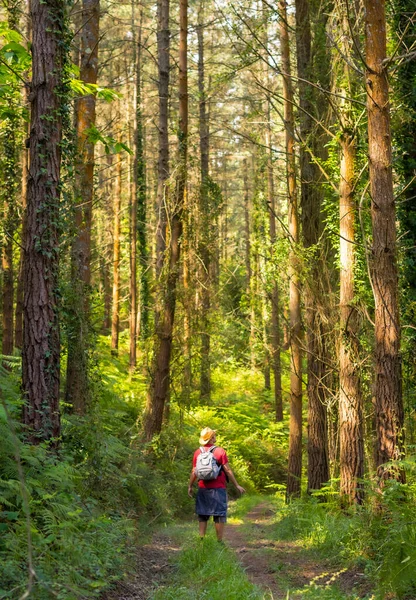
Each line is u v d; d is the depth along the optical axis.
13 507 6.08
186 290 14.94
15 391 7.91
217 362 17.03
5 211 14.16
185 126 15.08
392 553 6.09
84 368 9.56
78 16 15.78
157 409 14.70
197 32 26.28
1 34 7.85
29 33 13.09
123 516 9.41
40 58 7.52
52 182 7.47
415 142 12.81
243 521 13.05
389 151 7.88
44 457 6.63
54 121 7.53
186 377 15.34
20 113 8.94
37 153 7.44
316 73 12.39
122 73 27.66
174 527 11.11
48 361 7.27
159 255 16.30
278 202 33.25
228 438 22.09
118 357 27.70
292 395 15.35
